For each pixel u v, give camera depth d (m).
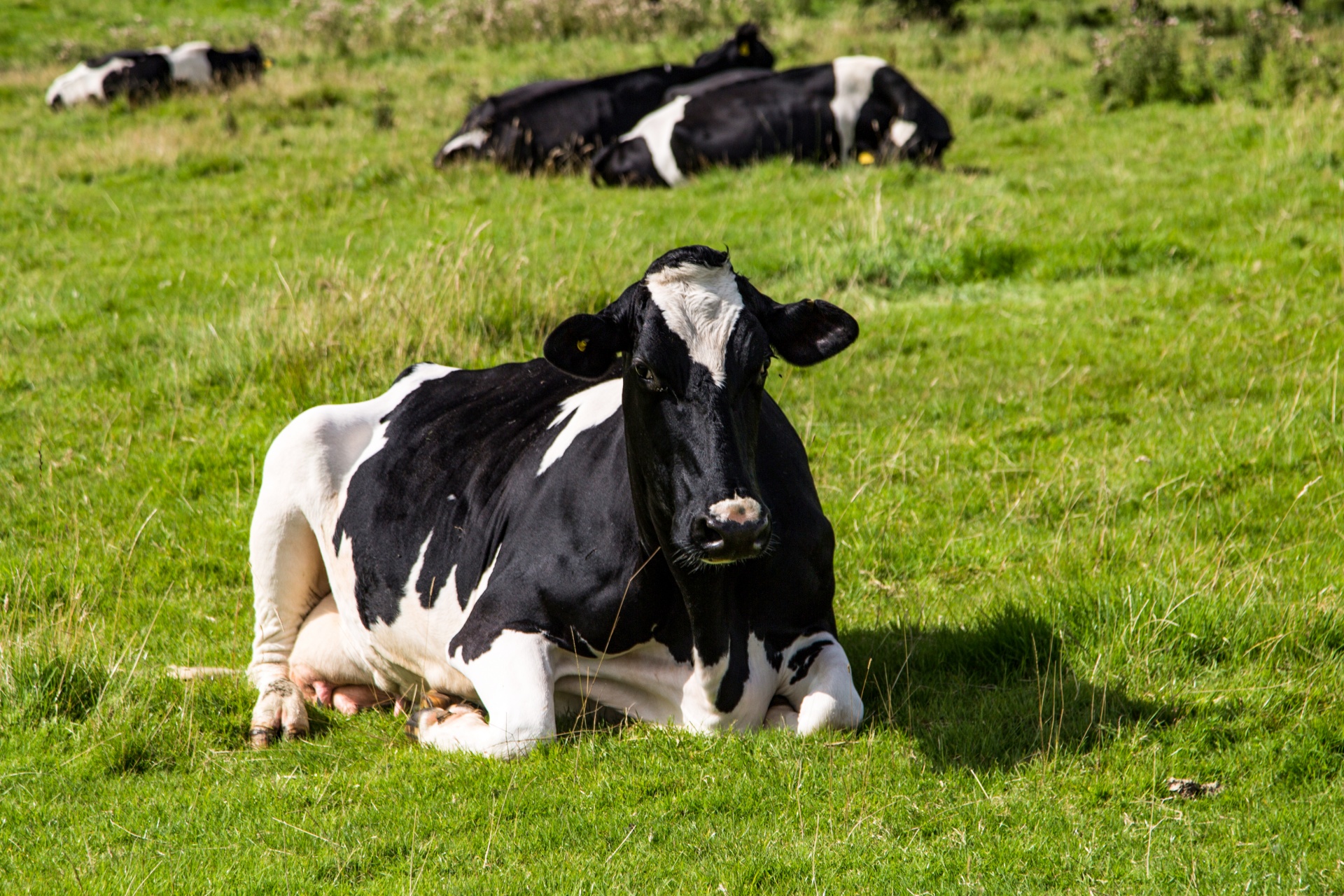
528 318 12.48
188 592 8.49
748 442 5.35
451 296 12.24
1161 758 5.61
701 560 5.12
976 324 13.02
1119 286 13.86
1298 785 5.42
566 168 21.38
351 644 7.24
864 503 8.98
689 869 4.89
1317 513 8.43
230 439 10.71
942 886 4.70
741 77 21.20
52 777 5.97
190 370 12.11
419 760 5.93
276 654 7.43
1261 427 9.76
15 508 9.78
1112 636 6.70
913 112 20.25
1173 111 23.42
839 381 11.57
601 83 22.09
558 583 6.00
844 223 15.87
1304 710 5.91
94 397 11.85
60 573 8.62
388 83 29.73
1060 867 4.84
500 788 5.54
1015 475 9.43
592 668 6.09
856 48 30.72
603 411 6.44
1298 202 15.98
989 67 28.88
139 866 5.09
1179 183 17.80
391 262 15.23
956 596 7.65
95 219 19.39
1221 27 34.75
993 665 6.66
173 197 20.62
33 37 40.66
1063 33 34.97
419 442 7.09
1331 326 11.88
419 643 6.74
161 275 16.00
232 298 14.77
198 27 40.72
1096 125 22.94
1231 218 15.72
